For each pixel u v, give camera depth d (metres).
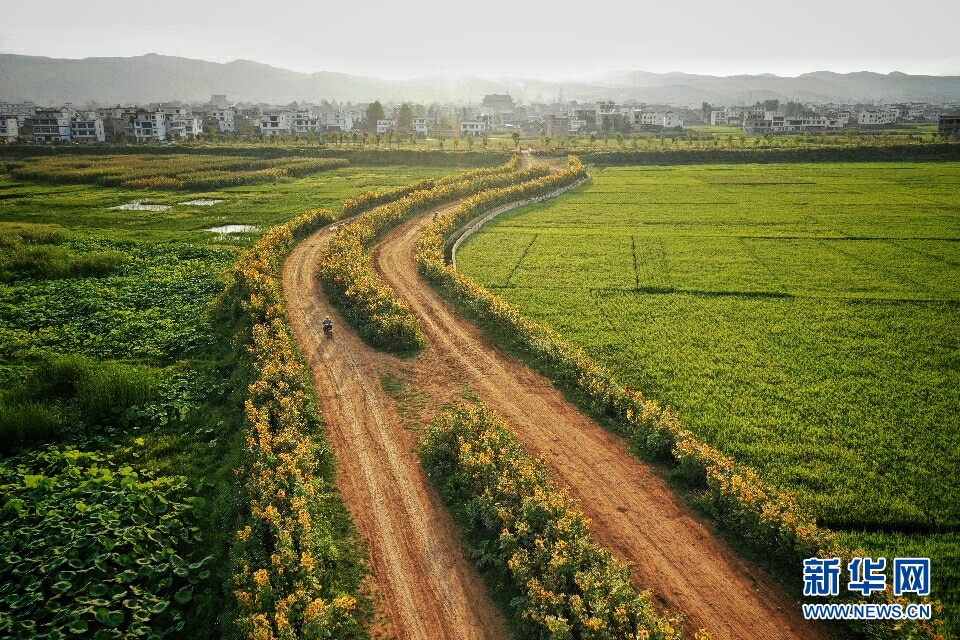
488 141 163.25
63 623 14.75
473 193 78.75
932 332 33.50
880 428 23.92
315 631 14.32
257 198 82.31
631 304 39.22
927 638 14.45
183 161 118.38
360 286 37.56
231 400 27.27
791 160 116.12
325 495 20.12
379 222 58.28
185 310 38.56
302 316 36.81
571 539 17.11
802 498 19.88
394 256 50.69
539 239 57.88
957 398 26.20
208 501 20.72
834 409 25.53
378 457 22.69
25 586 15.78
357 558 17.69
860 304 38.25
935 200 73.00
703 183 93.19
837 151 115.31
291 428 22.73
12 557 16.53
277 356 28.64
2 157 131.62
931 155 113.44
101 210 74.19
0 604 15.15
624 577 16.17
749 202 75.50
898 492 20.22
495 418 23.95
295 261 48.44
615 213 70.56
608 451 22.94
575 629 14.91
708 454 20.88
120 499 19.47
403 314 34.19
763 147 123.62
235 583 16.28
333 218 62.34
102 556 16.78
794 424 24.33
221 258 50.91
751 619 15.48
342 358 31.19
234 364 30.97
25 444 23.89
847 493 20.11
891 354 30.80
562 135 190.75
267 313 34.09
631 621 14.88
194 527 19.14
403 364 30.58
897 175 94.75
